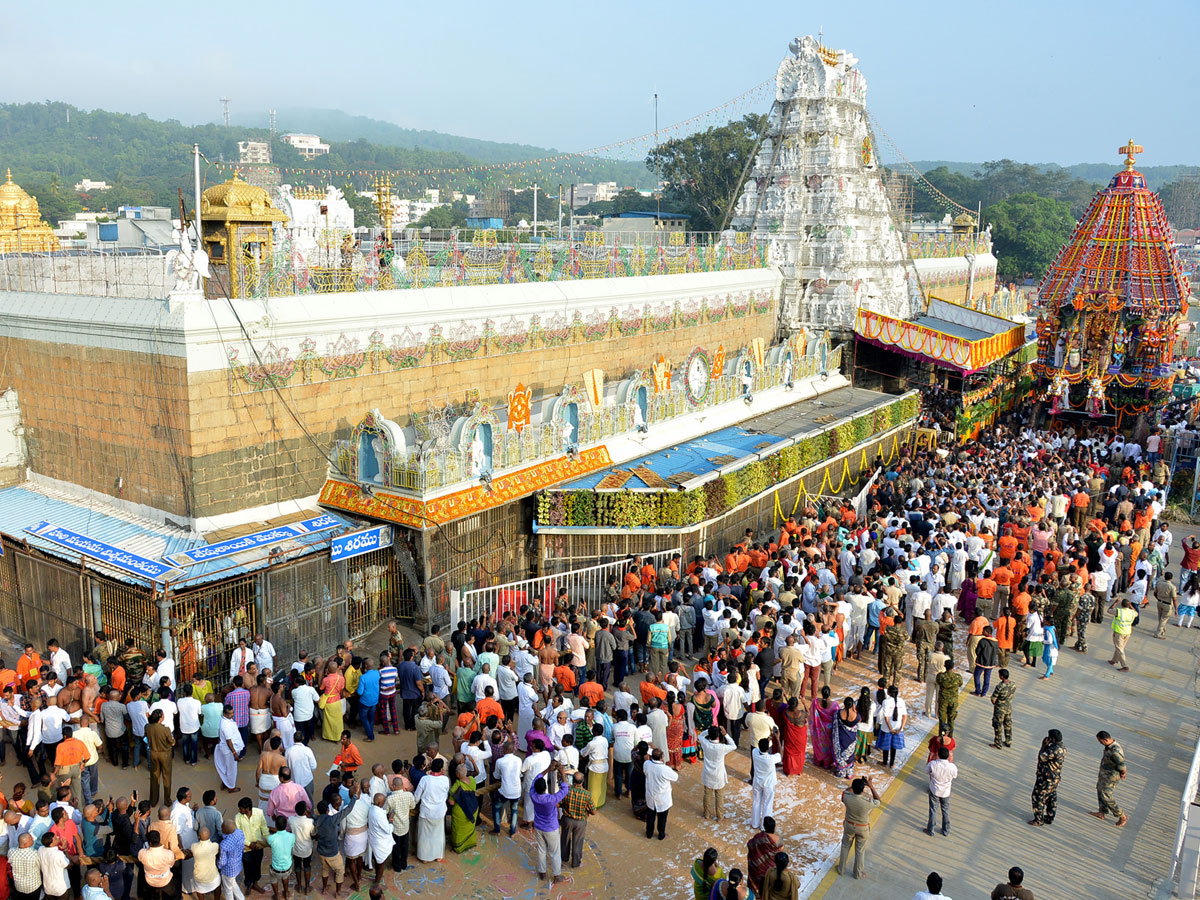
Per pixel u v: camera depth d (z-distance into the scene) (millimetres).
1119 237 46031
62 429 24312
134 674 18703
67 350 23500
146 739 17203
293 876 14969
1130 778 18828
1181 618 27062
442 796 15297
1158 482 38000
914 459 40156
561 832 15453
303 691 18078
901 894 14969
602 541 26562
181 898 13883
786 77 45875
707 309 39188
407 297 25609
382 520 23047
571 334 31469
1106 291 45906
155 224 48875
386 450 23016
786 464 32188
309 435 23531
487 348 28156
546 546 26281
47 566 21734
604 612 21844
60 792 13930
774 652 20938
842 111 45719
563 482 26984
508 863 15562
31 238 42438
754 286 42812
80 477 24172
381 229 34281
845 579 25766
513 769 16047
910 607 23906
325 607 22000
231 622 20281
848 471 37438
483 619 21484
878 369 47656
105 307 22359
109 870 13422
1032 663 23891
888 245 48875
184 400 20922
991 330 51406
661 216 73562
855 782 15227
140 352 21625
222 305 21297
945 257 68438
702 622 22969
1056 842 16562
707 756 16719
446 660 19703
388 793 14930
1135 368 46750
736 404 36812
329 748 18484
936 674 20031
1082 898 15016
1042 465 37438
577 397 28312
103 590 20719
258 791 16859
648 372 32781
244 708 17406
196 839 13898
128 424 22469
